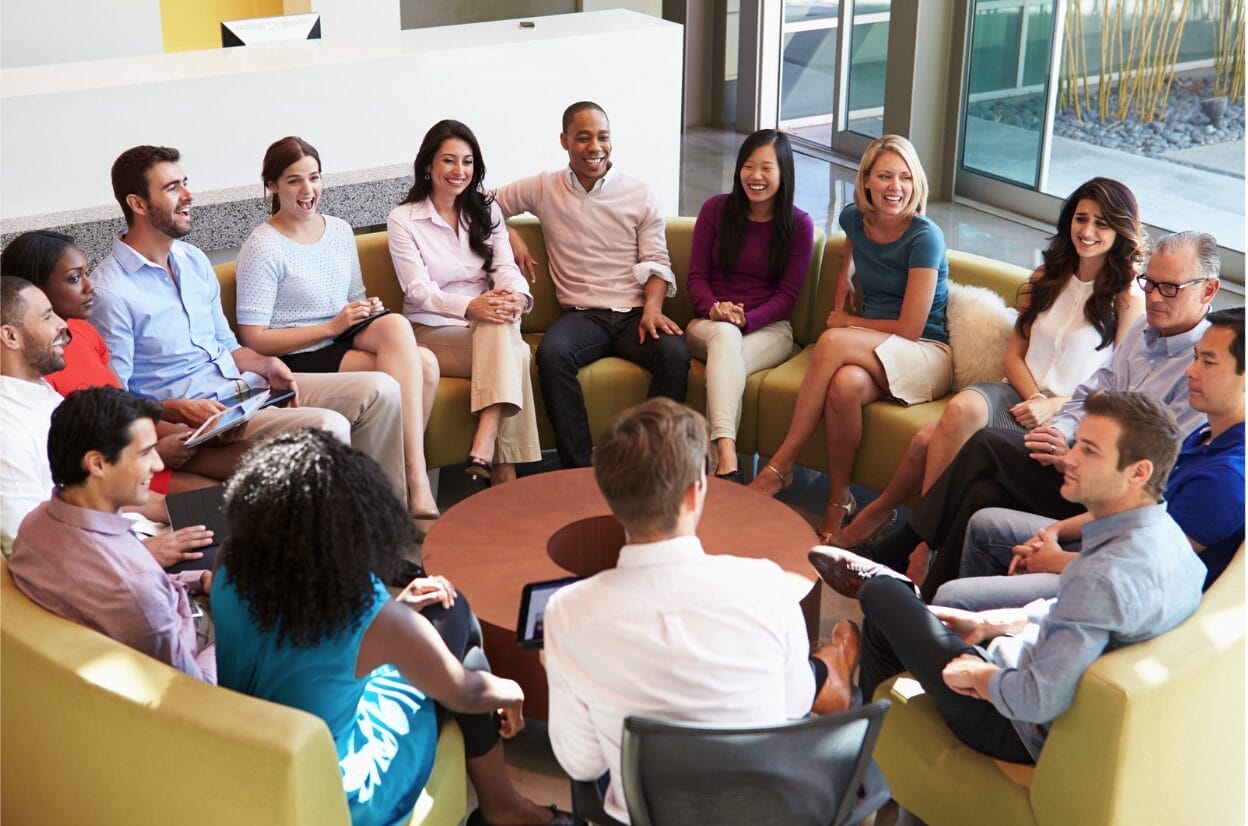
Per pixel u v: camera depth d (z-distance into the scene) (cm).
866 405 368
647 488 174
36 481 253
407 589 241
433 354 384
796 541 295
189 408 322
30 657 201
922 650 231
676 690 176
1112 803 204
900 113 700
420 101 529
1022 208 688
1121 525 209
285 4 687
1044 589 266
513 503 312
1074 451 209
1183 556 212
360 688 203
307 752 184
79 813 209
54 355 260
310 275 372
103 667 196
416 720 219
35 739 209
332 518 188
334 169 517
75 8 604
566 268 415
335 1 688
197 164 482
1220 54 571
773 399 386
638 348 401
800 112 840
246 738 183
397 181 504
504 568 282
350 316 365
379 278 408
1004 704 209
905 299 369
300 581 188
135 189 321
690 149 831
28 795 218
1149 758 203
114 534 210
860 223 381
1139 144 618
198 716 187
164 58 508
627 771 174
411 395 368
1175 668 202
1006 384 349
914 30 674
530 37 557
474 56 537
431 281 395
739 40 840
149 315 331
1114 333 329
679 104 604
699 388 396
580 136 400
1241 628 211
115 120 459
